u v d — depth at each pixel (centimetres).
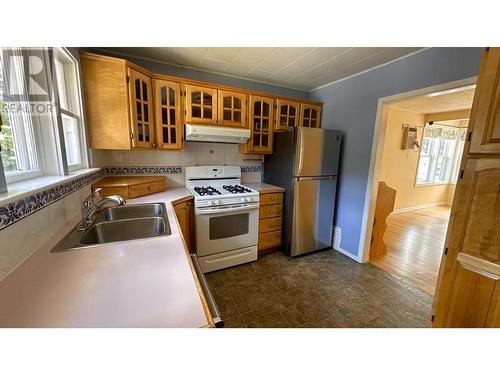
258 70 248
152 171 247
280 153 266
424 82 187
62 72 153
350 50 194
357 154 254
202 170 263
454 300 118
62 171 125
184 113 224
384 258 269
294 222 257
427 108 402
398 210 479
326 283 214
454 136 526
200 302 64
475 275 109
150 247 98
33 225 91
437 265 253
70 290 68
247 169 302
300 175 250
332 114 284
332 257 269
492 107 99
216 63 232
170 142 220
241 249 244
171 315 59
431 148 512
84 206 125
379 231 266
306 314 173
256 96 253
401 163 455
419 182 506
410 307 182
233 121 245
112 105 176
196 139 238
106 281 73
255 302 186
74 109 163
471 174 108
